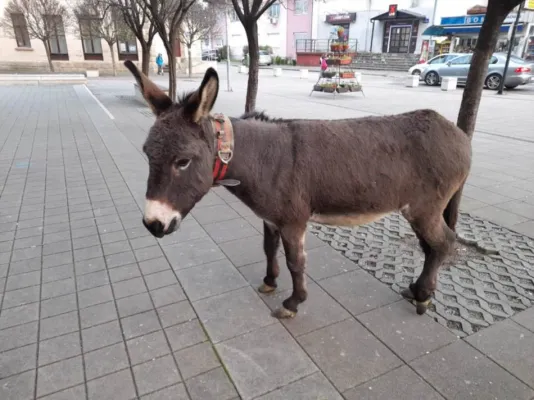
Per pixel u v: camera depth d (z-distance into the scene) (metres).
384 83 21.00
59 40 26.77
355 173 2.29
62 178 5.76
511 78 16.22
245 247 3.74
